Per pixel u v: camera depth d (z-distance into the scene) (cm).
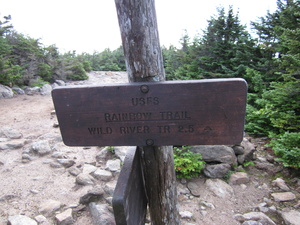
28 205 287
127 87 126
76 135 139
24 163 399
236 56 573
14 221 249
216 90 118
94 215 255
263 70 544
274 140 354
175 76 807
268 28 561
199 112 123
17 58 1110
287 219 240
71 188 322
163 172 168
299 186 294
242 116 120
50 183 337
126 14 134
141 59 140
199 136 128
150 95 125
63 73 1304
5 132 520
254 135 453
